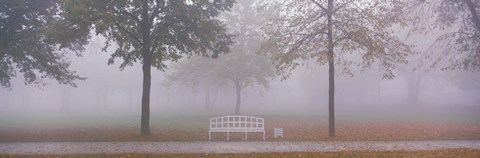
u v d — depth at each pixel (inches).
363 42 692.1
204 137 743.7
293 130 924.0
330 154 537.0
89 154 545.3
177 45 762.8
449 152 545.3
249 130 713.0
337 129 954.1
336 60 757.9
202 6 767.7
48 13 816.3
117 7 696.4
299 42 740.0
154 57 775.7
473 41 770.8
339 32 716.7
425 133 816.3
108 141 687.1
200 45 800.3
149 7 746.8
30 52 796.6
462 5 765.3
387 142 671.1
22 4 752.3
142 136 743.7
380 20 677.3
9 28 770.8
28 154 546.9
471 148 593.9
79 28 734.5
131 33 749.9
